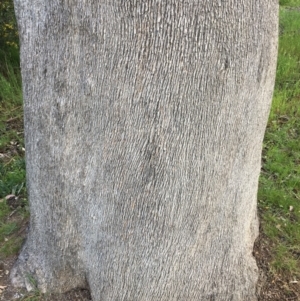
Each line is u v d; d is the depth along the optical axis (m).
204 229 2.53
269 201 3.94
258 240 3.46
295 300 3.11
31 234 3.09
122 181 2.38
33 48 2.43
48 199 2.77
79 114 2.44
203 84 2.14
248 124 2.37
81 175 2.60
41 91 2.49
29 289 3.07
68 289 3.05
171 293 2.69
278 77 6.02
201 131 2.24
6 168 4.38
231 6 2.05
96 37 2.16
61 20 2.27
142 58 2.10
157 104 2.17
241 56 2.15
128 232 2.51
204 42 2.06
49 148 2.60
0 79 5.70
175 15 2.02
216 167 2.36
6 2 5.77
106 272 2.71
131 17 2.05
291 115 5.27
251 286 2.96
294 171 4.38
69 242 2.86
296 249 3.47
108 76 2.19
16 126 5.09
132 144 2.28
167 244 2.51
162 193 2.36
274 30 2.30
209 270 2.70
